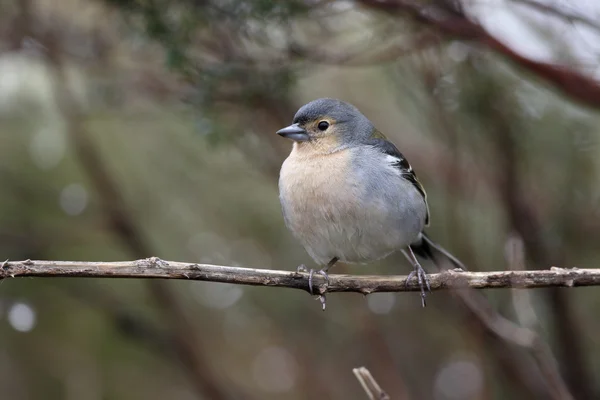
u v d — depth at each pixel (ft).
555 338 37.04
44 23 34.65
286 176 28.99
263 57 32.76
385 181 28.02
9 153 39.29
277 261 41.86
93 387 39.29
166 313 39.99
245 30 31.83
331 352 42.39
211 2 31.14
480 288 23.02
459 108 35.50
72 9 35.35
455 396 41.81
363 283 23.73
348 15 33.96
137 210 40.78
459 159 36.45
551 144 37.27
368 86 41.86
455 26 29.48
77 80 36.81
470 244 36.91
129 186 40.98
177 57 31.63
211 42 33.68
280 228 42.09
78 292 39.60
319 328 42.80
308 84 41.19
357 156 28.35
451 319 39.70
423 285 24.06
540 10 28.89
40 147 36.76
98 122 40.37
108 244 40.55
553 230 37.96
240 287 42.78
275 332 42.98
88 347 40.06
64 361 39.81
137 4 31.50
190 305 42.70
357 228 27.96
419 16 29.71
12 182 39.40
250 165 39.06
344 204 27.66
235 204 41.91
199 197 41.73
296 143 29.60
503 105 35.50
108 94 35.99
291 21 31.86
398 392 39.04
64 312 40.11
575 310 37.50
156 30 31.63
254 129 35.94
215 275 21.89
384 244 28.48
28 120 36.68
